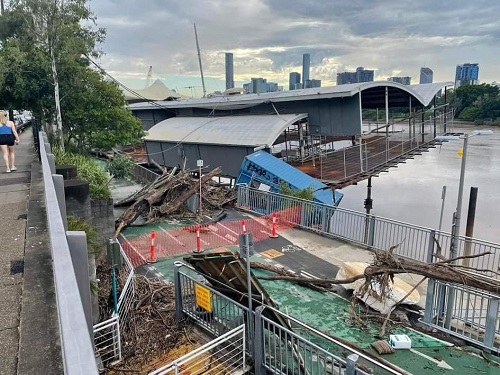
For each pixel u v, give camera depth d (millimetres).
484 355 7906
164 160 34281
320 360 6984
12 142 11188
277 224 16359
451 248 11586
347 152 30562
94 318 7859
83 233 3959
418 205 31328
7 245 5371
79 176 14000
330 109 26703
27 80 16719
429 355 7918
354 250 13625
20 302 3809
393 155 27031
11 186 9242
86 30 18359
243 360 7148
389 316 8945
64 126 19422
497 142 64188
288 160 28578
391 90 29125
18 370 2766
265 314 7707
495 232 23938
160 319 8750
